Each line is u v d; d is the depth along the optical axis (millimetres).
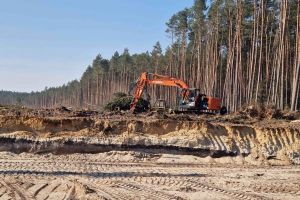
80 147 23828
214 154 24594
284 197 16438
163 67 86438
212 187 17641
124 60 102062
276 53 45719
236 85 48344
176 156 23984
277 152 25406
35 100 195750
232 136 25453
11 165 19953
